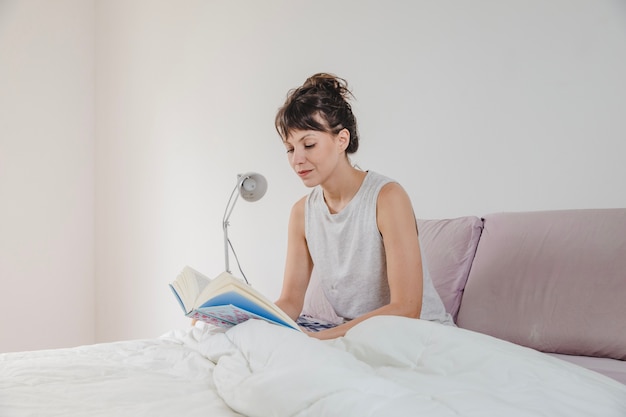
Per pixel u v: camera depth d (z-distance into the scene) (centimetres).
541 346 153
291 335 97
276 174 279
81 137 372
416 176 226
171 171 332
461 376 87
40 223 352
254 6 290
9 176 339
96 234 378
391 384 76
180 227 327
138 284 350
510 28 202
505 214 180
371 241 146
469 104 212
